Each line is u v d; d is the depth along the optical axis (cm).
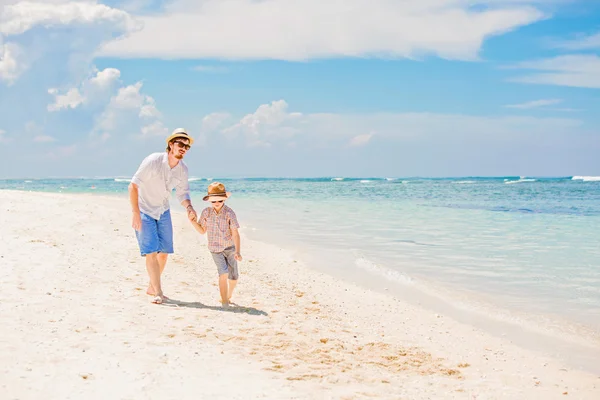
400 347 587
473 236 1476
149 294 703
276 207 2623
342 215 2150
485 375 512
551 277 948
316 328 629
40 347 463
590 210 2444
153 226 682
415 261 1095
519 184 7644
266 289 838
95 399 367
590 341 625
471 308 762
